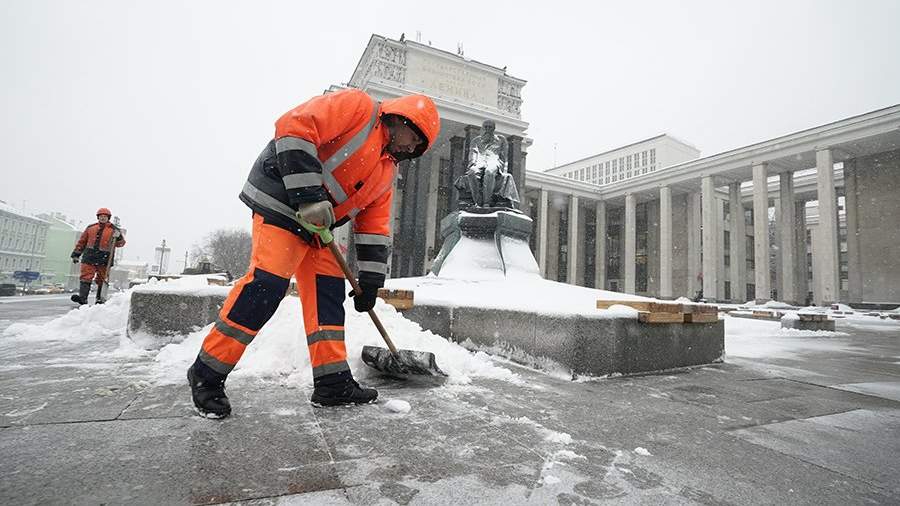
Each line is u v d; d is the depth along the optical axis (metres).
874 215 34.38
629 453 1.78
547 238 49.50
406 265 34.44
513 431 1.96
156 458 1.47
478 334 4.29
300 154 1.95
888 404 2.92
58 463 1.40
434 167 38.12
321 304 2.27
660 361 3.92
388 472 1.46
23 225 67.31
